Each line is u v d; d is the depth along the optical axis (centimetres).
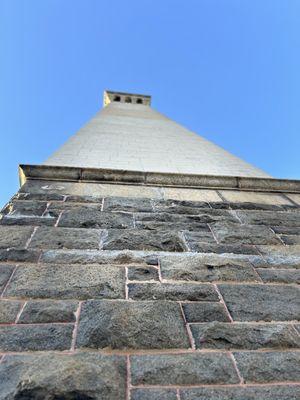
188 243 314
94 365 183
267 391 183
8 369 177
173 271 269
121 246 294
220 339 212
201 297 246
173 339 207
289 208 424
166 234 322
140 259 280
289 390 185
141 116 1169
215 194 439
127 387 175
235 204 415
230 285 264
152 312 225
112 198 388
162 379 181
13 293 230
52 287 238
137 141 733
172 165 574
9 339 195
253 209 409
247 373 191
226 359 198
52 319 212
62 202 365
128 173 436
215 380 184
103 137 732
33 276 248
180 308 233
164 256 288
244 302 246
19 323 207
